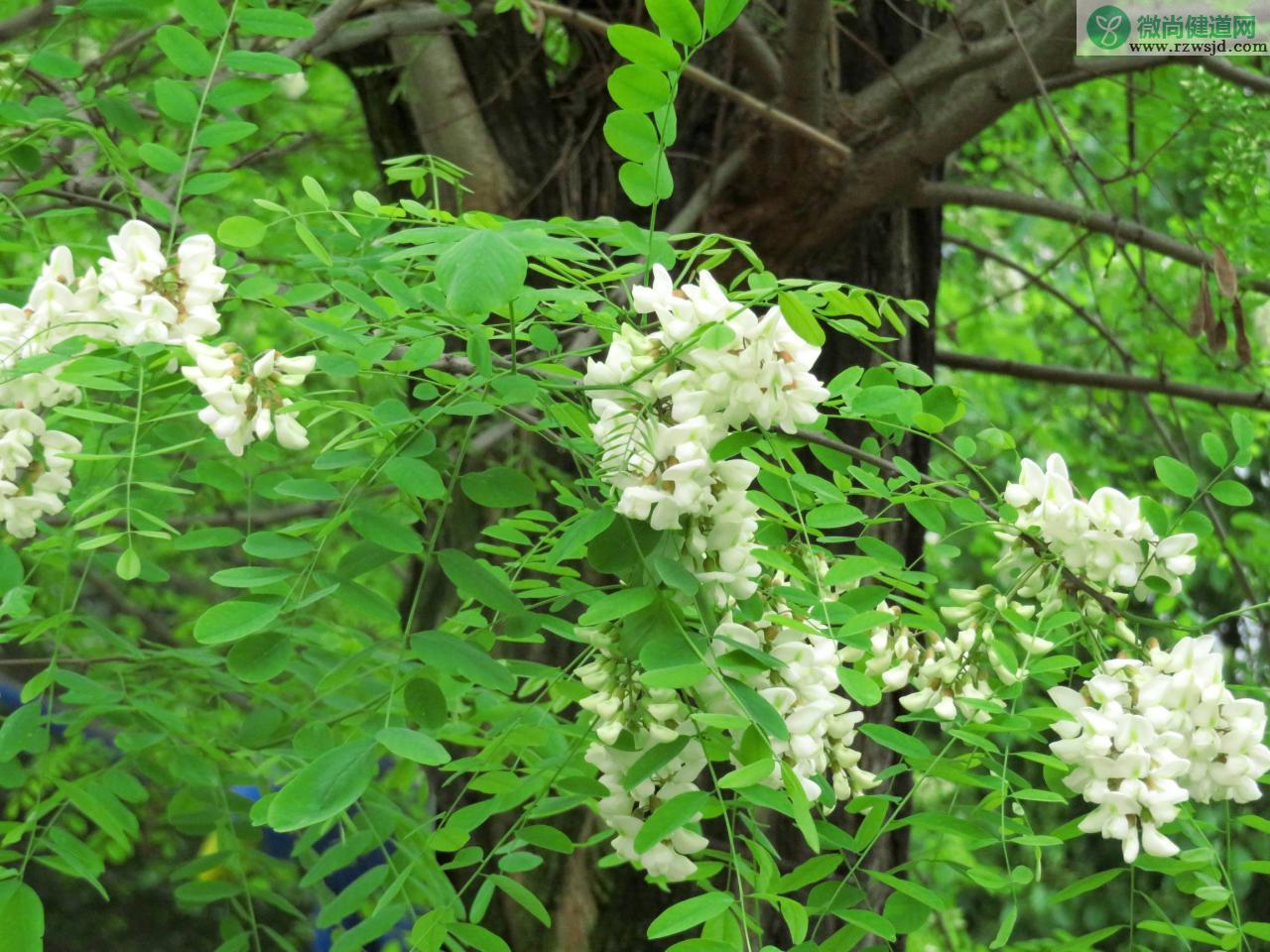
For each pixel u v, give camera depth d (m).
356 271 1.02
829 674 0.87
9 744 1.05
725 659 0.85
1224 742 0.95
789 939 1.29
